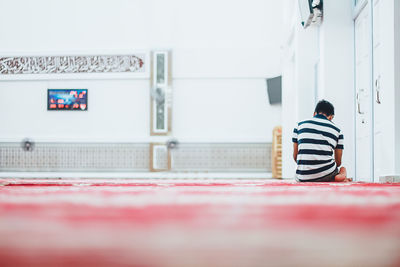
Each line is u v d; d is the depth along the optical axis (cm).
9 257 48
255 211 90
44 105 895
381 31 399
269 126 870
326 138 414
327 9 531
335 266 45
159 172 866
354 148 525
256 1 884
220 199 131
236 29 883
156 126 868
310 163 414
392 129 372
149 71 878
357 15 514
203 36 885
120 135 883
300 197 140
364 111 484
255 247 52
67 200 127
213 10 888
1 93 902
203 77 877
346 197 140
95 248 51
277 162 800
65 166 884
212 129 877
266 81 870
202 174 855
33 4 909
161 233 61
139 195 155
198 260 46
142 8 895
